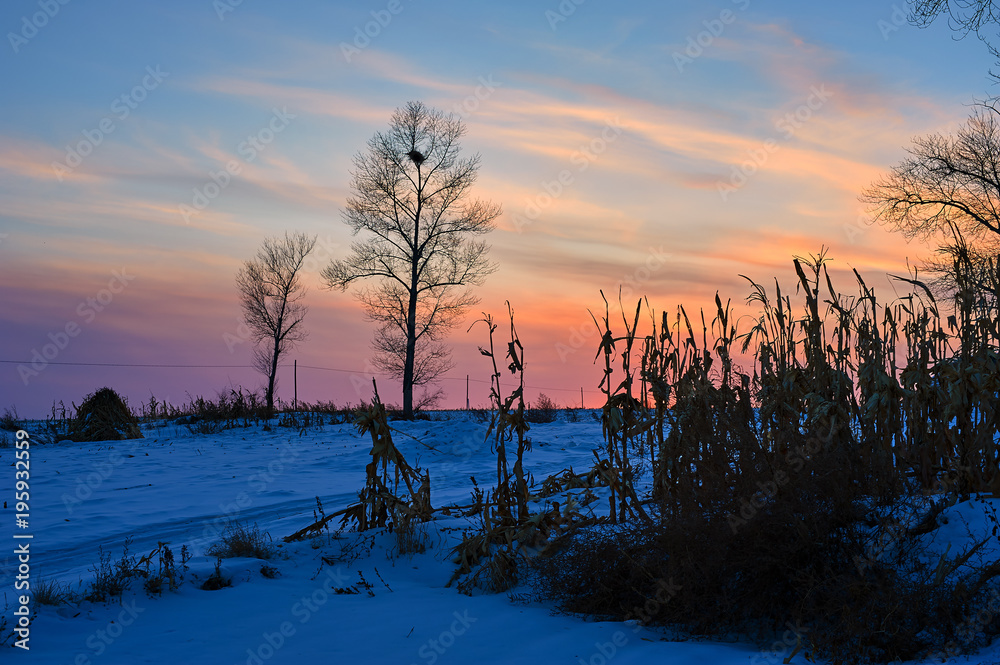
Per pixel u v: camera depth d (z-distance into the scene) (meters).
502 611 6.00
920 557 5.28
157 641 5.28
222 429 27.77
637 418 7.96
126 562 7.11
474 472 14.99
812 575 5.00
